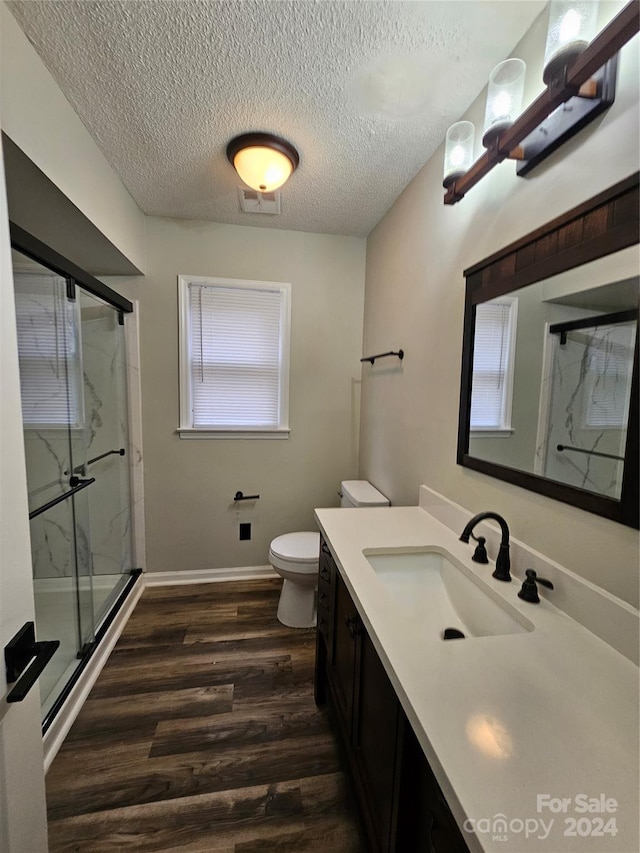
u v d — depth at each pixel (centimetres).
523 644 80
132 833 111
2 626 67
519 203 109
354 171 178
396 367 204
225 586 256
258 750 138
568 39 77
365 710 102
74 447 185
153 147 163
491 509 122
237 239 243
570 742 57
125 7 102
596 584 84
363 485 244
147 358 241
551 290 96
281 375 261
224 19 105
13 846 71
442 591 123
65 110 134
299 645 197
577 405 88
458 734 58
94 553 216
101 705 156
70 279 171
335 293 260
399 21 105
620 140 77
